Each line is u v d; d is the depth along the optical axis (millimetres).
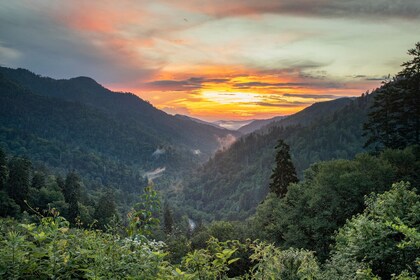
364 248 9008
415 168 27938
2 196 59938
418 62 38438
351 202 24719
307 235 27188
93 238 4051
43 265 3432
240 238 37656
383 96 40562
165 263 3922
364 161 28078
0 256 3182
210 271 4004
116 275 3449
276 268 4406
